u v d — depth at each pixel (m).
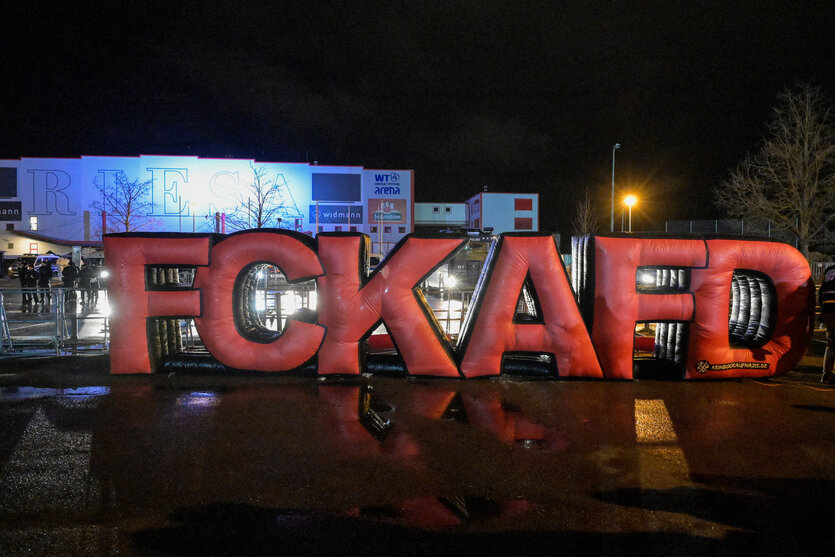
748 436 4.83
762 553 2.95
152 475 3.88
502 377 7.03
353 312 6.85
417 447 4.48
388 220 52.25
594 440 4.69
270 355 6.89
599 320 6.83
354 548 2.94
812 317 6.89
